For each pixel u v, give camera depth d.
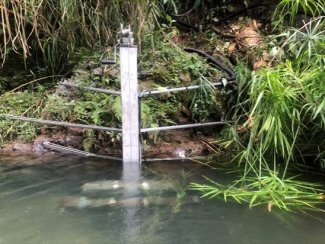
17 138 3.55
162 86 3.59
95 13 3.87
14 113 3.73
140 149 3.16
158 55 3.83
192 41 4.48
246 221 2.11
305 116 2.87
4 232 2.02
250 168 2.81
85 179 2.74
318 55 2.96
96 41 4.07
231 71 3.70
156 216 2.17
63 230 2.03
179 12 4.94
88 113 3.48
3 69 4.45
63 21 3.88
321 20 3.61
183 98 3.59
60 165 3.04
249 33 4.30
